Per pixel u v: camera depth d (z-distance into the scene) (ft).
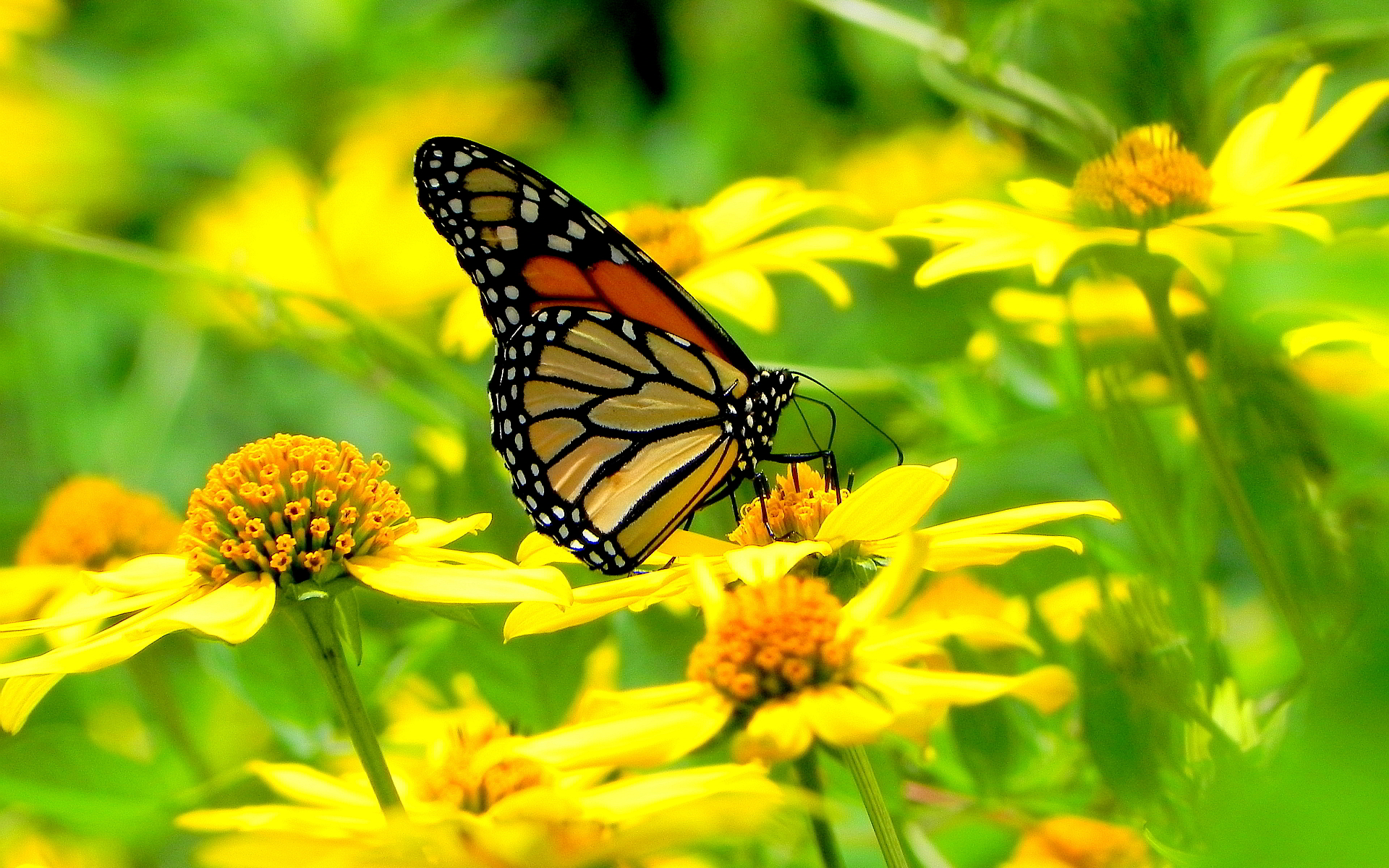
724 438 2.87
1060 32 3.07
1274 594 2.77
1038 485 3.14
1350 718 1.14
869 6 3.14
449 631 2.89
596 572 2.91
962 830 2.90
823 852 2.68
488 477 2.92
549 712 2.88
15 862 2.86
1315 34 2.99
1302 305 2.71
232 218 3.32
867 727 2.66
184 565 2.80
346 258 3.27
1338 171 3.13
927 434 3.06
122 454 3.32
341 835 2.70
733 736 2.69
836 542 2.77
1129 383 2.84
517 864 2.64
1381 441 2.79
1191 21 3.02
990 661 2.85
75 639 2.90
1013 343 3.02
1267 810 1.14
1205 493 2.82
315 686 2.91
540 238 2.87
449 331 3.08
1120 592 2.83
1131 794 2.71
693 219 3.06
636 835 2.62
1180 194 2.86
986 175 3.26
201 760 2.93
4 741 2.92
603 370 2.87
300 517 2.76
